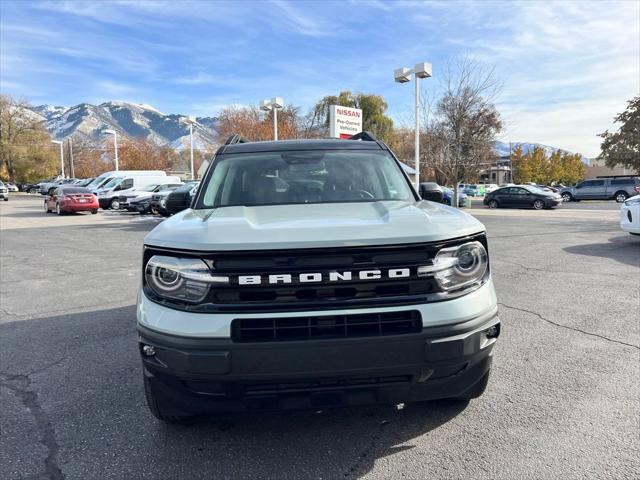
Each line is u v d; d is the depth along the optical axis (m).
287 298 2.39
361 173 3.91
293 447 2.93
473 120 28.31
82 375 4.13
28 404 3.59
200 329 2.37
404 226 2.59
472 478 2.58
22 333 5.35
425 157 30.39
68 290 7.51
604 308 5.71
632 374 3.83
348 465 2.73
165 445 2.99
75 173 95.69
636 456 2.72
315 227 2.56
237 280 2.38
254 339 2.37
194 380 2.43
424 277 2.46
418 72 19.45
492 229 15.11
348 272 2.38
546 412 3.25
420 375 2.51
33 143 78.00
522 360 4.16
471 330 2.52
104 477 2.67
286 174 3.87
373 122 49.16
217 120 50.44
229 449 2.93
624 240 11.69
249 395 2.47
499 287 6.86
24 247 12.66
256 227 2.60
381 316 2.41
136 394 3.74
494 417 3.20
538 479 2.54
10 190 73.31
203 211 3.38
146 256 2.63
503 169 94.38
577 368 3.97
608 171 95.56
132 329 5.44
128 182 30.83
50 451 2.94
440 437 2.99
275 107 24.31
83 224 19.89
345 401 2.52
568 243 11.34
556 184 86.88
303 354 2.35
